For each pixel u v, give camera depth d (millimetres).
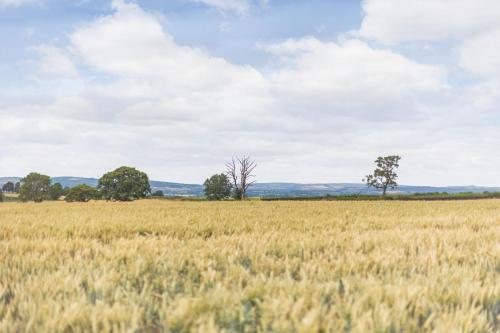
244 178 79188
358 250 6156
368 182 109312
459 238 7480
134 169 91938
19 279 4117
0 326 2641
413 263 4996
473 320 2984
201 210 20297
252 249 5621
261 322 2762
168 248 5832
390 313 2895
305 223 11352
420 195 75875
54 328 2637
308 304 3113
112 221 11180
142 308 2941
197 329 2572
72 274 3963
